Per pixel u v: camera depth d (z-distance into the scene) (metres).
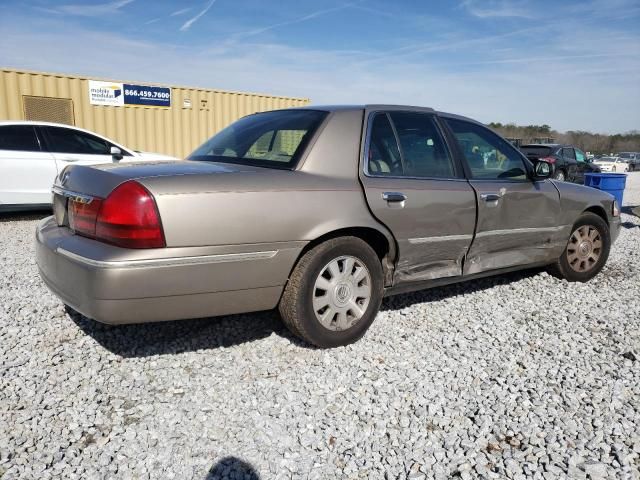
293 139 3.26
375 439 2.37
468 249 3.88
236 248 2.75
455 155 3.87
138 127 12.66
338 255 3.12
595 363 3.18
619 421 2.55
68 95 11.60
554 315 4.02
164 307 2.64
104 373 2.89
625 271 5.56
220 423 2.46
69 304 2.78
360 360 3.12
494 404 2.69
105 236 2.61
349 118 3.37
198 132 13.57
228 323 3.59
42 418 2.45
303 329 3.08
